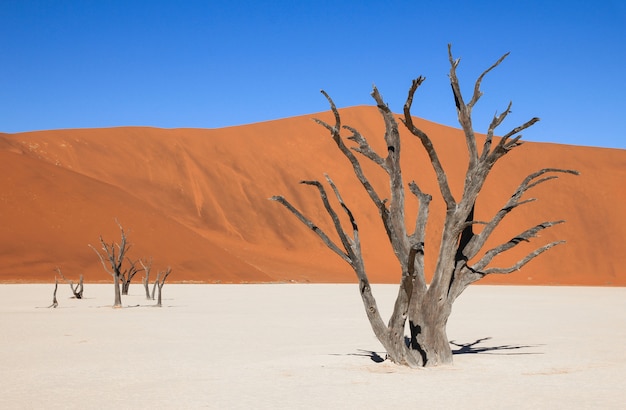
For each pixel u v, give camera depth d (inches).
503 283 3294.8
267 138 4079.7
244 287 2249.0
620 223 3818.9
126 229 2726.4
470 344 689.6
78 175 3026.6
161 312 1111.6
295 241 3518.7
